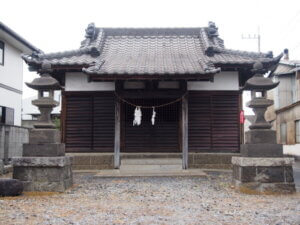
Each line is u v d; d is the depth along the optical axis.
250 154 8.48
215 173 12.01
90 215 5.95
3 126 14.41
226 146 13.09
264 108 8.79
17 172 8.42
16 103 19.84
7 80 18.61
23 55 12.25
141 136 13.33
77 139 13.31
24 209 6.44
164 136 13.31
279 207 6.61
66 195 8.03
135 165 12.83
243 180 8.38
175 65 12.40
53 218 5.73
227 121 13.18
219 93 13.19
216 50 13.93
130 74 11.34
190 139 13.17
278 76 27.00
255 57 13.14
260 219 5.66
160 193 8.23
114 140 13.16
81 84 13.36
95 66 11.73
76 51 13.80
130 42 15.68
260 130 8.55
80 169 13.04
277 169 8.32
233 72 13.25
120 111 13.34
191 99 13.27
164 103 13.30
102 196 7.89
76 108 13.41
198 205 6.82
